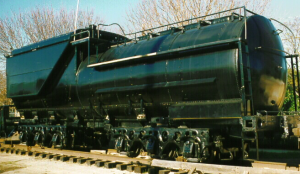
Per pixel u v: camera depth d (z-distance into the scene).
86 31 10.63
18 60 13.20
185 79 7.97
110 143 11.02
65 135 11.00
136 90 8.92
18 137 13.67
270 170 6.32
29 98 12.92
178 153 8.34
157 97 8.62
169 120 8.47
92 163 9.06
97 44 10.89
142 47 9.33
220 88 7.39
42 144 11.75
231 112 7.13
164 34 9.67
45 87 11.88
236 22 7.87
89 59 10.16
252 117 6.81
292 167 6.76
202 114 7.61
